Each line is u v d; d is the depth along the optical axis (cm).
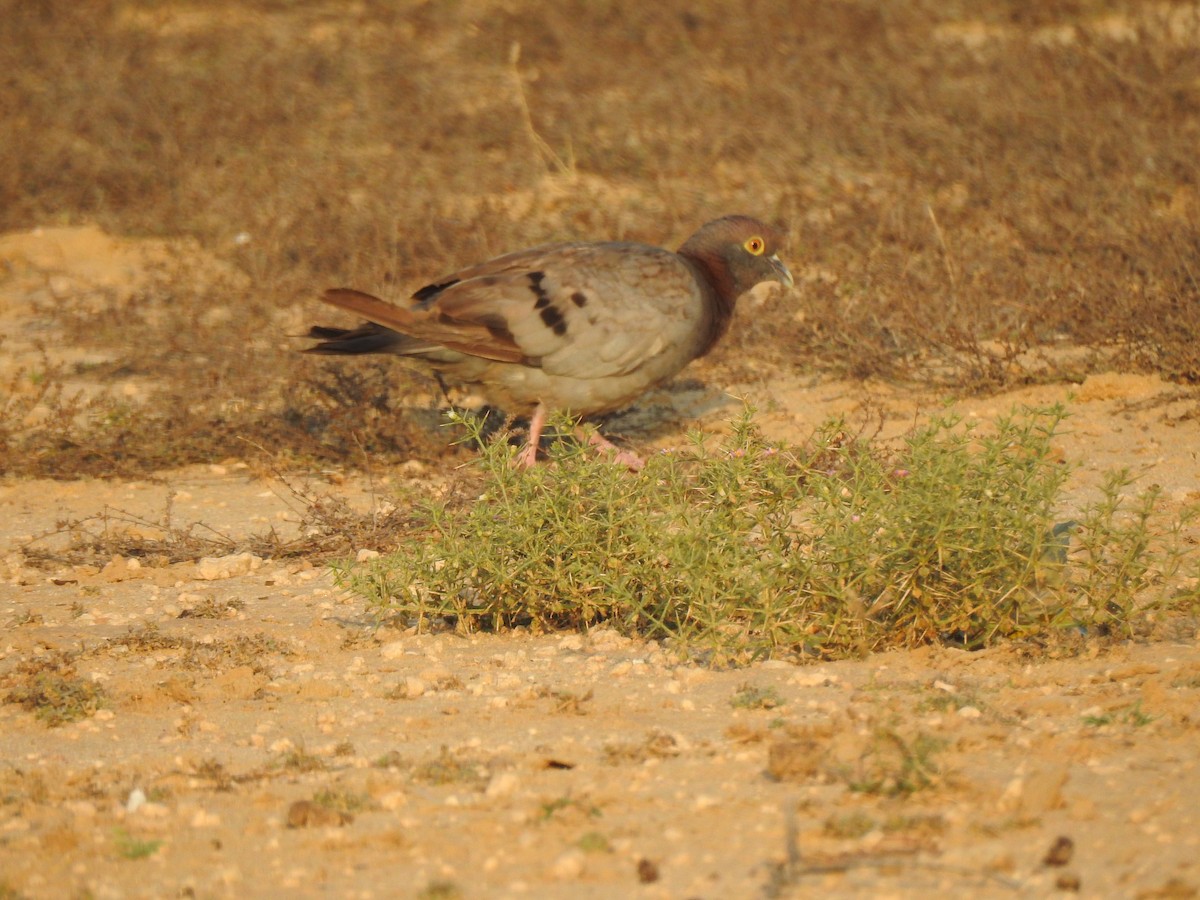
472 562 933
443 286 1270
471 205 1886
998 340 1449
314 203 1842
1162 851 577
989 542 858
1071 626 884
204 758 755
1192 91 1970
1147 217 1581
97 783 723
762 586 875
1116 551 935
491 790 676
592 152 2025
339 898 570
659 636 938
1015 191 1770
